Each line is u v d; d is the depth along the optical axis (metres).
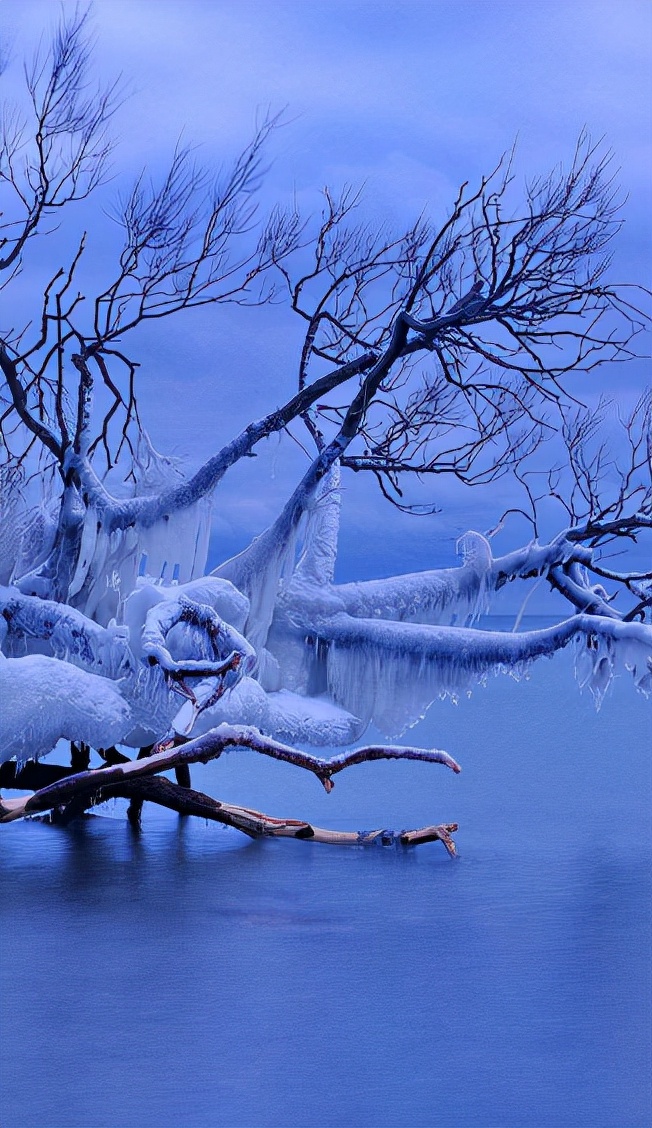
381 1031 9.22
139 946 11.20
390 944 11.23
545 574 19.69
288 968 10.65
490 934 11.65
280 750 15.27
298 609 19.03
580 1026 9.35
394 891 13.24
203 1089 8.22
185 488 18.31
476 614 19.72
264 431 18.50
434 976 10.42
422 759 15.44
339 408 20.19
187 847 15.64
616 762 23.75
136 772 15.10
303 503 18.39
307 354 20.22
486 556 19.50
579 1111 7.95
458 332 17.75
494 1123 7.76
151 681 16.03
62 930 11.73
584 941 11.41
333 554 19.62
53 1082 8.32
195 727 16.12
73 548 17.94
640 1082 8.37
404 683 19.02
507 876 14.10
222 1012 9.57
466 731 29.12
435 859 15.01
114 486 19.06
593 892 13.23
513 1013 9.59
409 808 18.98
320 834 16.20
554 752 25.17
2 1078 8.38
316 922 12.05
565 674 47.53
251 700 16.98
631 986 10.20
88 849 15.54
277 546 18.52
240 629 17.70
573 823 17.53
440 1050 8.88
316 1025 9.33
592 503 19.58
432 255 18.19
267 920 12.09
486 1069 8.55
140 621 16.47
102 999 9.84
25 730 15.06
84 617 17.02
